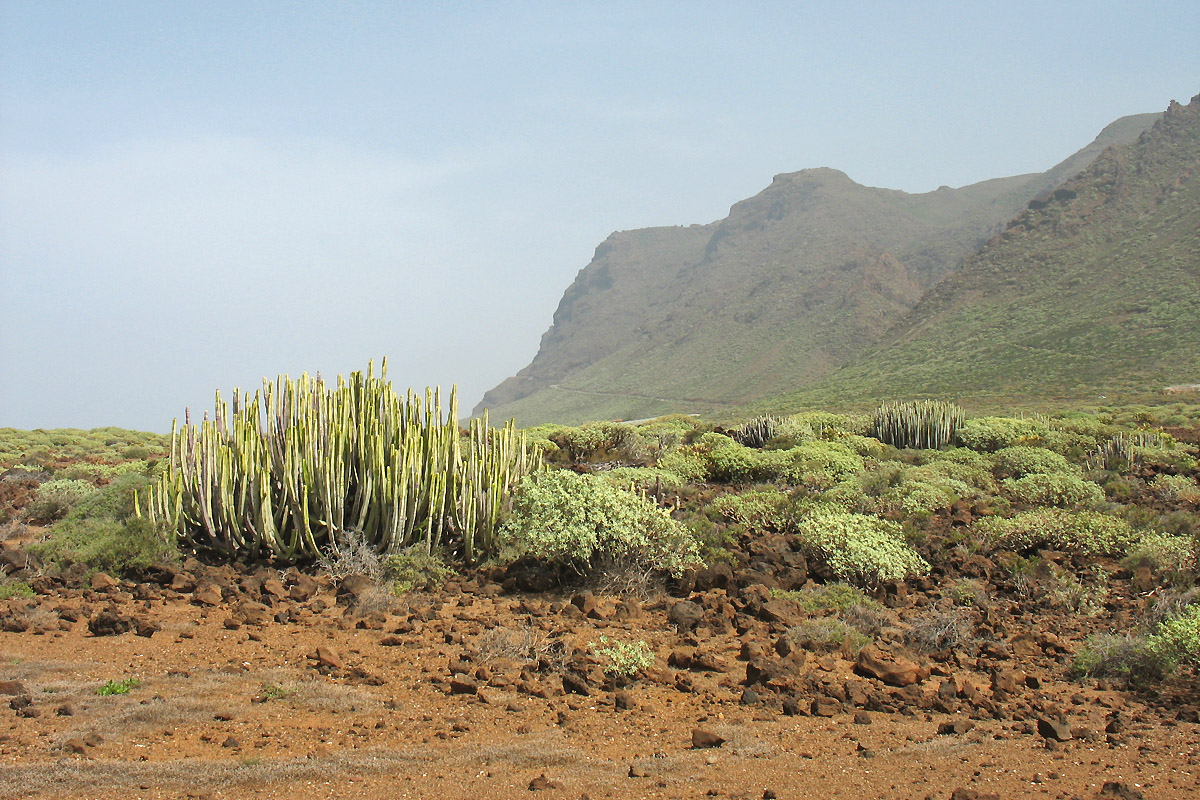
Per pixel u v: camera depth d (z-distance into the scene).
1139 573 10.12
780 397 143.38
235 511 10.83
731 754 5.72
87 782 5.05
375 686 6.89
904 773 5.41
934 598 9.87
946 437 24.03
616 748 5.82
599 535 9.96
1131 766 5.52
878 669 7.39
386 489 10.59
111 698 6.45
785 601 9.17
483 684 6.91
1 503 14.29
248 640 8.00
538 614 8.98
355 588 9.55
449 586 9.97
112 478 17.09
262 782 5.14
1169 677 7.18
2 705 6.27
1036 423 25.14
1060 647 8.09
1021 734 6.14
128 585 9.79
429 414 11.08
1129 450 20.62
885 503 14.46
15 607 8.70
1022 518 11.95
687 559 10.15
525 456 11.88
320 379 10.88
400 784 5.16
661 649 8.02
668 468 18.05
